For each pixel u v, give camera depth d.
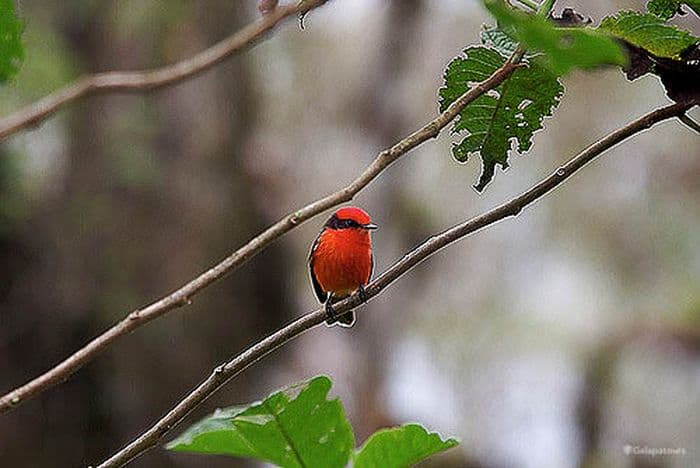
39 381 3.29
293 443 3.29
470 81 3.31
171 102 13.64
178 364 13.54
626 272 18.62
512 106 3.34
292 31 16.45
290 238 15.08
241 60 14.41
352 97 16.80
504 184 18.50
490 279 19.03
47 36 12.27
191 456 13.36
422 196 18.00
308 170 16.48
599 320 18.44
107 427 13.18
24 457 12.70
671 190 18.34
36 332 12.87
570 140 18.08
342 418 3.27
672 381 16.92
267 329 14.53
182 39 13.62
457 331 18.73
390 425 16.78
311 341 16.05
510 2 2.69
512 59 3.01
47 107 4.95
